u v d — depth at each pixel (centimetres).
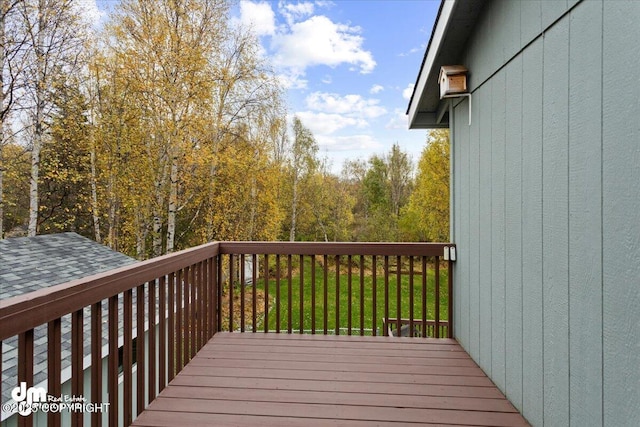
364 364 270
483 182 260
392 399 220
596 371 136
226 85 976
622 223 122
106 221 1231
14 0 834
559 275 162
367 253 338
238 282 1451
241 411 205
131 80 888
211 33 930
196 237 1266
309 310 1155
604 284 131
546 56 172
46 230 1200
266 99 1062
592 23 137
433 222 1405
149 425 191
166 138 919
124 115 1011
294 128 1817
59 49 920
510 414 203
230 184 1166
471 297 286
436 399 220
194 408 208
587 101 141
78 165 1081
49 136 1009
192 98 898
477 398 221
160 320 231
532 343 188
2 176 913
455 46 305
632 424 117
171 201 935
